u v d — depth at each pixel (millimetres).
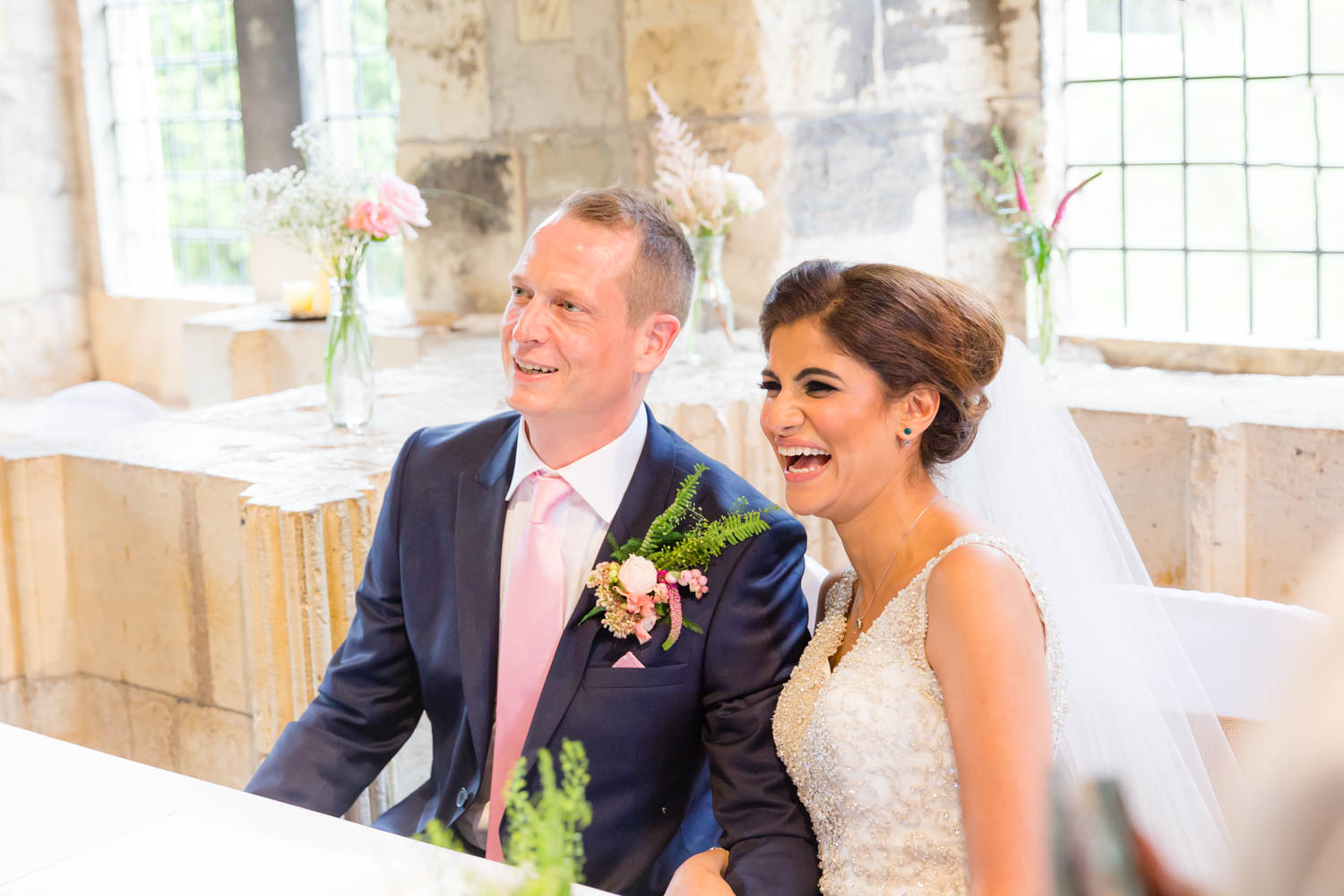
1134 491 3168
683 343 3781
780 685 1839
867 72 3908
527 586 1894
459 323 4648
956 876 1599
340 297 3080
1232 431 2979
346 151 5402
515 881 1342
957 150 4051
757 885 1661
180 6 5730
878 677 1640
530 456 1949
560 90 4250
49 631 2984
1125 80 3918
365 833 1487
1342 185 3607
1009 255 4066
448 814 1933
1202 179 3834
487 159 4504
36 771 1668
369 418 3156
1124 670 1902
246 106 5418
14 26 5738
